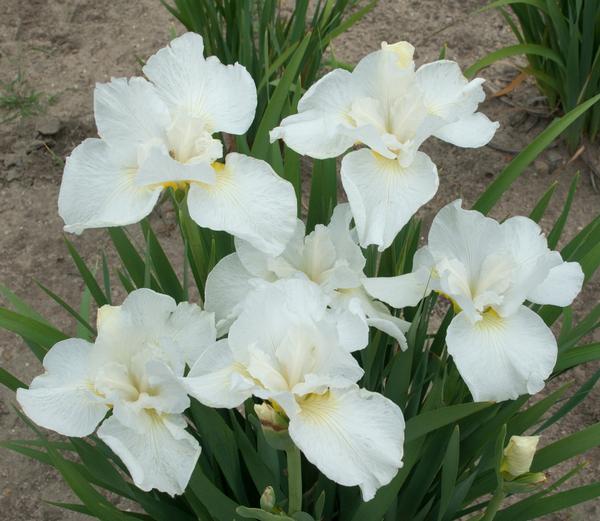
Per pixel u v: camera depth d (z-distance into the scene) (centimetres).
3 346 106
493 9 147
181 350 62
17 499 95
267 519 62
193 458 61
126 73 137
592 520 92
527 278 64
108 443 59
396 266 74
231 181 65
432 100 68
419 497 73
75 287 111
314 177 75
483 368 63
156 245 75
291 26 130
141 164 65
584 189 120
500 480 65
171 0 151
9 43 142
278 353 60
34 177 124
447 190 121
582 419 99
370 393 59
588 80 113
